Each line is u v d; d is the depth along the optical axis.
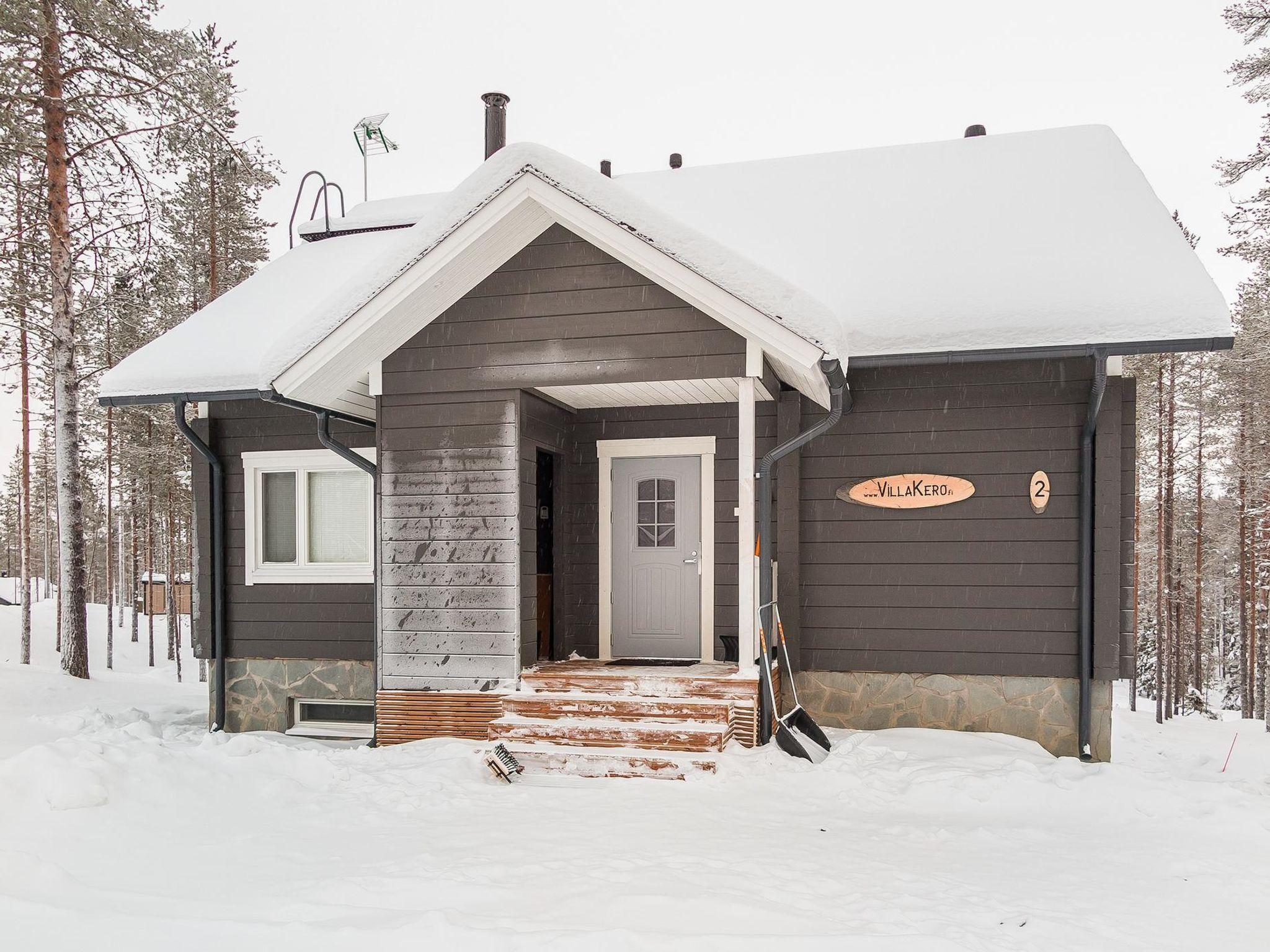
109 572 23.41
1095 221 7.93
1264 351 20.91
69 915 3.75
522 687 7.43
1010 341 6.84
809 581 8.17
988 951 3.41
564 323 7.37
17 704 10.67
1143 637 36.00
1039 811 5.64
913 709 7.93
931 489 7.91
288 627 9.43
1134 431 7.55
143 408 23.50
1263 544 22.75
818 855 4.60
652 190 10.55
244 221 24.47
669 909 3.76
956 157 9.73
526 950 3.34
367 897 3.98
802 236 8.67
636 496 9.09
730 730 6.88
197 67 14.99
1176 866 4.57
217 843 4.86
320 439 8.17
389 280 7.00
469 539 7.58
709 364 7.06
